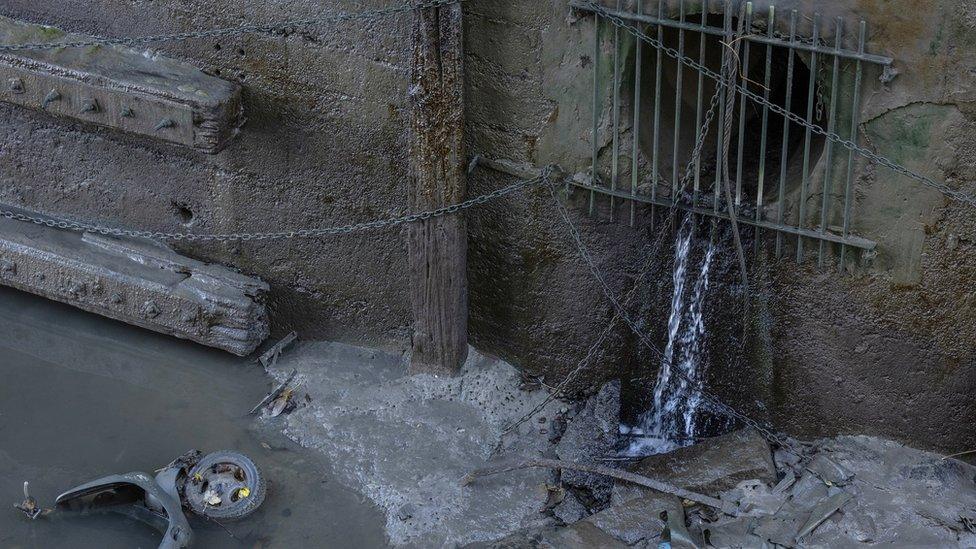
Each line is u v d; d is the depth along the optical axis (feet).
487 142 25.00
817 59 21.36
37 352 28.60
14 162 29.63
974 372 22.75
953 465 23.49
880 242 22.29
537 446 25.62
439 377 27.04
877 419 23.97
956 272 21.95
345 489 24.86
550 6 23.13
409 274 26.32
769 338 24.14
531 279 25.89
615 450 25.46
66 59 26.61
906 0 20.21
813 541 22.17
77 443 25.94
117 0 27.02
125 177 28.73
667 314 25.09
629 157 23.79
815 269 23.13
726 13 21.48
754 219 23.13
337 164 26.63
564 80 23.65
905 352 23.08
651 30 22.74
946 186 21.34
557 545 22.71
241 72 26.53
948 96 20.61
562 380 26.68
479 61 24.29
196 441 26.07
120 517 24.18
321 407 26.78
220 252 28.71
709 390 25.25
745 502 23.20
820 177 22.21
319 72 25.80
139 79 26.18
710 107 23.57
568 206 24.77
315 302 28.40
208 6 26.21
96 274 28.37
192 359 28.45
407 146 25.61
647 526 22.94
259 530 23.93
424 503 24.35
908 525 22.15
